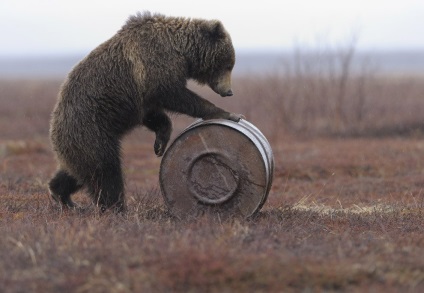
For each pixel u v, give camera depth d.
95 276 17.38
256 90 85.50
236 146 25.91
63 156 27.70
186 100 27.53
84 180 27.77
